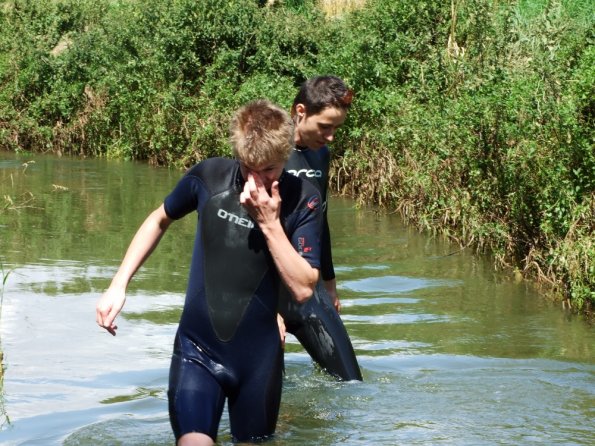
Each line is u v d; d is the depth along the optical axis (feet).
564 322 22.80
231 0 57.93
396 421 15.88
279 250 13.05
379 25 47.88
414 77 43.39
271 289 13.82
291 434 15.12
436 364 19.27
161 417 15.94
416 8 47.03
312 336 18.01
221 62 56.13
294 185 13.69
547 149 28.37
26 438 14.90
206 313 13.66
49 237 32.30
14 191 44.06
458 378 18.34
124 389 17.47
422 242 32.42
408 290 25.81
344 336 18.20
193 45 57.52
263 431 13.97
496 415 16.25
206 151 53.83
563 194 26.30
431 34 46.01
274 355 13.96
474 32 43.88
